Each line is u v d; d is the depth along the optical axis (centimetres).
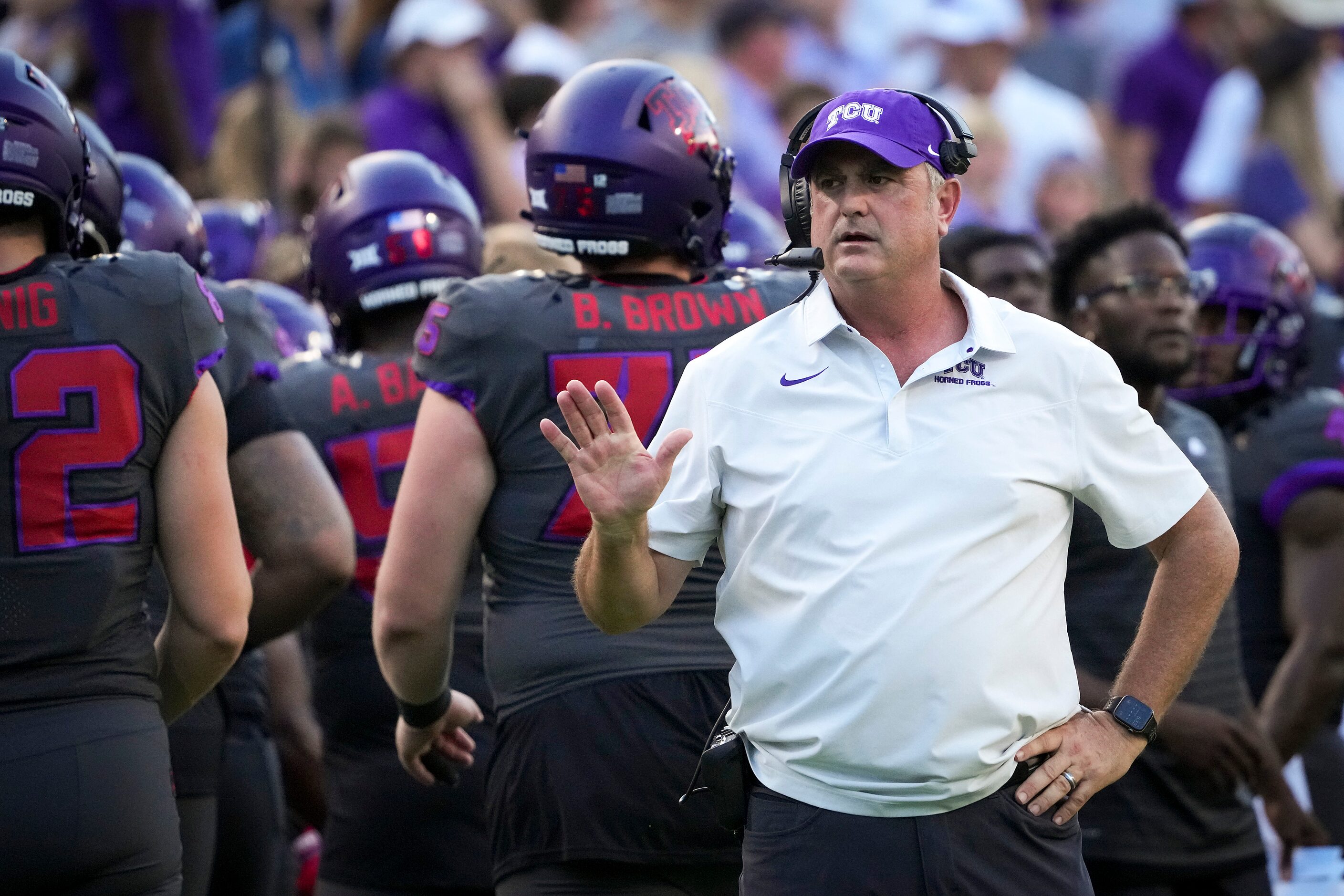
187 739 1417
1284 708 1599
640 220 1301
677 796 1236
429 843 1455
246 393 1361
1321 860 1600
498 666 1287
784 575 1041
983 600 1015
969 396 1043
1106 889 1446
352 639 1488
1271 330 1764
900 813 1026
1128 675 1074
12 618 1058
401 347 1554
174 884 1103
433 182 1587
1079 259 1623
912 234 1045
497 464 1284
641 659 1249
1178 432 1573
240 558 1162
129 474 1103
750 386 1066
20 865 1036
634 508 1006
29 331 1086
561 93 1334
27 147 1116
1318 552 1630
